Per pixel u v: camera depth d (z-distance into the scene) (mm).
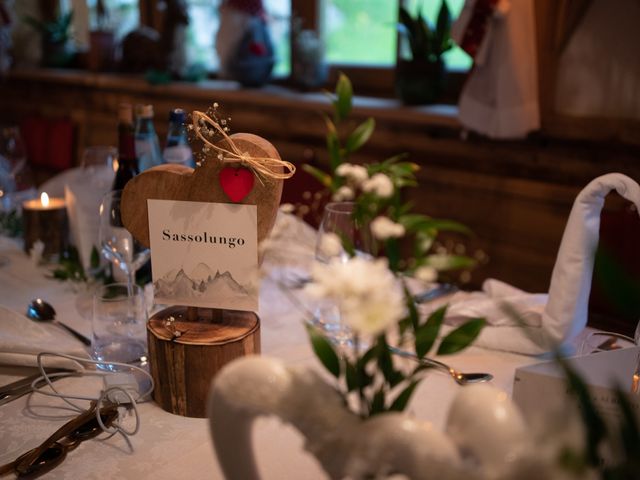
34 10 3623
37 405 878
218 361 825
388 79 2508
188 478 723
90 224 1354
